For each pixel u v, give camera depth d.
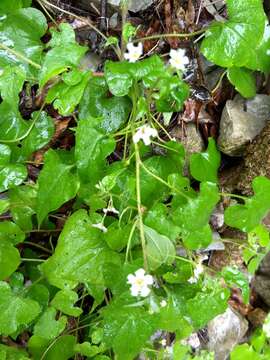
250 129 0.29
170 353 0.27
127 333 0.22
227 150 0.29
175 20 0.29
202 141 0.30
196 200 0.22
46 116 0.25
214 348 0.32
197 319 0.23
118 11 0.29
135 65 0.22
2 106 0.25
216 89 0.29
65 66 0.22
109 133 0.25
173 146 0.25
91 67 0.29
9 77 0.22
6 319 0.23
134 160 0.25
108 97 0.25
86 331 0.28
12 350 0.25
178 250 0.28
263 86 0.29
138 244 0.23
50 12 0.29
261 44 0.25
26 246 0.28
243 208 0.23
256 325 0.34
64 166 0.23
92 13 0.29
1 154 0.24
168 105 0.24
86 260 0.23
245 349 0.25
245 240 0.30
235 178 0.30
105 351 0.26
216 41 0.24
